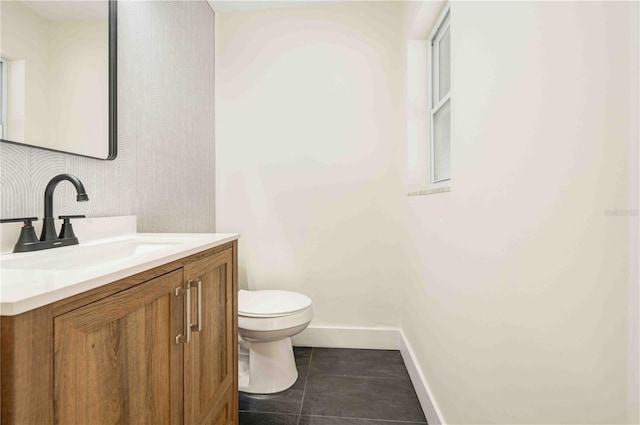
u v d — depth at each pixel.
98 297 0.58
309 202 2.24
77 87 1.09
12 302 0.42
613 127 0.45
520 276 0.71
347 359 2.06
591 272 0.50
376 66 2.21
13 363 0.43
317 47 2.23
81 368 0.54
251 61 2.27
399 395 1.67
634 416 0.42
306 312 1.72
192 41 1.92
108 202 1.24
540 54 0.62
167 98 1.65
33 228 0.89
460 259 1.08
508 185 0.76
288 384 1.74
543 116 0.62
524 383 0.70
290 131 2.25
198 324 0.92
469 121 1.00
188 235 1.27
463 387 1.06
